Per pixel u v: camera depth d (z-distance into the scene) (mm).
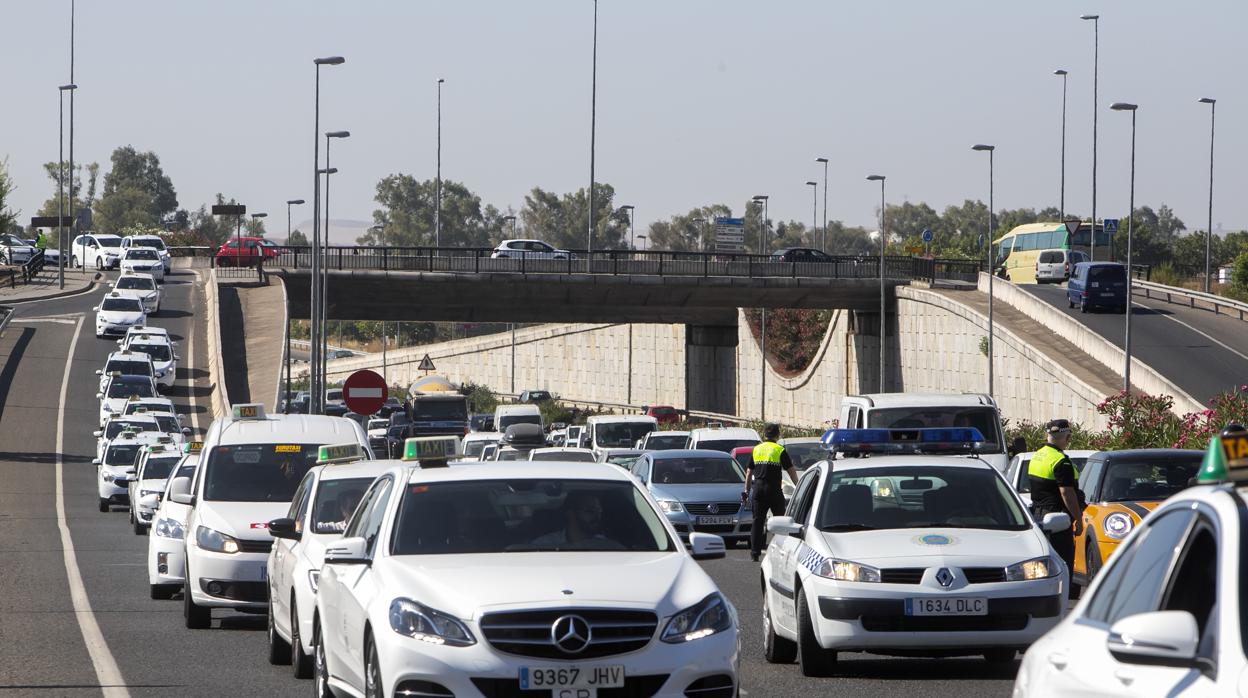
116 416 114125
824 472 30781
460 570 20375
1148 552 12359
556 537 21906
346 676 22500
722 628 19797
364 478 31297
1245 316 158000
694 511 63531
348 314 187375
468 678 18859
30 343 165625
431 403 157250
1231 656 10008
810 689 26922
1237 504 11000
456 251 171750
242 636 35875
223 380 143750
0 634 35875
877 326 183875
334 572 23703
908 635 27188
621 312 191500
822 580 27719
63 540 68562
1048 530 29484
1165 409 73000
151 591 43906
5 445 119688
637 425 108625
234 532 36750
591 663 18891
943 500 29922
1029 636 27312
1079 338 143625
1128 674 11320
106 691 27188
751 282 176625
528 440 118250
